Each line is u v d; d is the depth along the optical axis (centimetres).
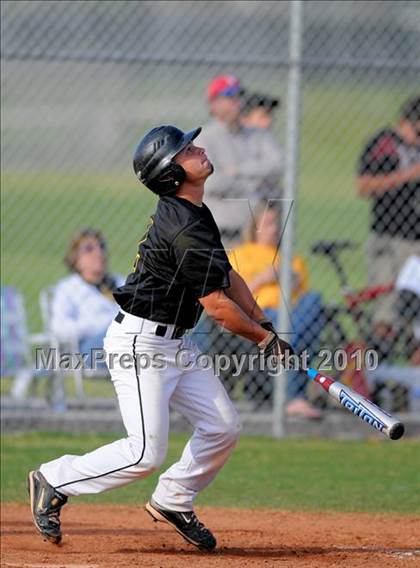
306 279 3019
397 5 3028
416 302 2931
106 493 2314
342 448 2761
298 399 2903
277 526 1973
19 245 4859
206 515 2073
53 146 5816
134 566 1585
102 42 2970
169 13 3195
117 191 6006
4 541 1833
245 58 2817
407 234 2977
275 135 3244
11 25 2895
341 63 2819
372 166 2992
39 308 4069
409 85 3234
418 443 2827
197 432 1678
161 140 1591
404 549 1755
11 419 2855
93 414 2881
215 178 2827
